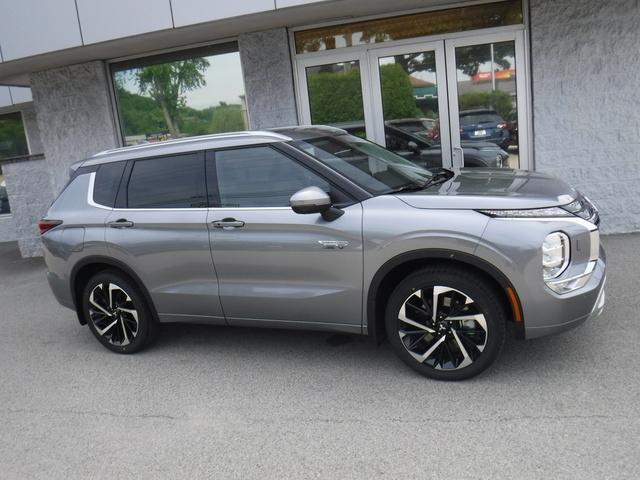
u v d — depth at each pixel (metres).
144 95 8.93
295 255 4.26
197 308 4.78
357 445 3.43
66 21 7.52
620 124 7.25
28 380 4.96
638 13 6.95
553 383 3.87
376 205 4.05
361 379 4.25
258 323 4.60
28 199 10.49
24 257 10.70
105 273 5.18
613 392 3.69
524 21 7.31
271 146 4.48
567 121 7.36
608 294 5.35
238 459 3.43
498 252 3.65
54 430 4.03
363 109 7.99
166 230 4.77
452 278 3.84
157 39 7.73
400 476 3.10
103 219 5.07
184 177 4.79
